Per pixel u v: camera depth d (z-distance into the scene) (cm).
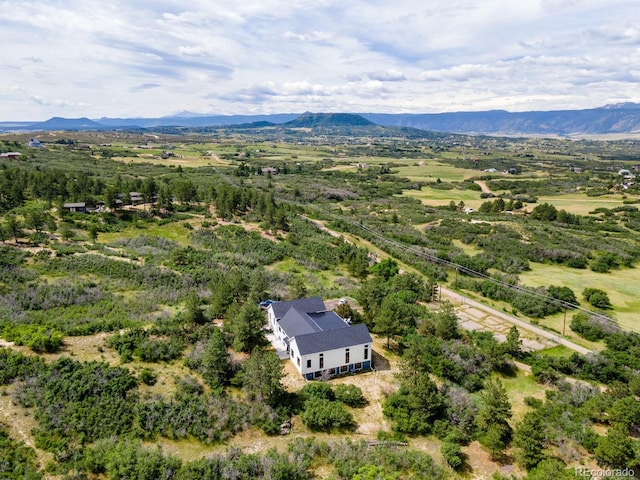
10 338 4016
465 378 4375
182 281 6250
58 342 4022
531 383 4462
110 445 3077
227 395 3738
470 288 7394
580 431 3541
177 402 3556
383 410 3766
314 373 4206
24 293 5194
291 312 4803
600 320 5897
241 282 5712
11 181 9675
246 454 3156
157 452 3005
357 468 3027
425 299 6700
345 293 6406
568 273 8244
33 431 3116
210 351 3878
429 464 3150
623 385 4031
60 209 8362
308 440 3338
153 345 4141
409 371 4084
